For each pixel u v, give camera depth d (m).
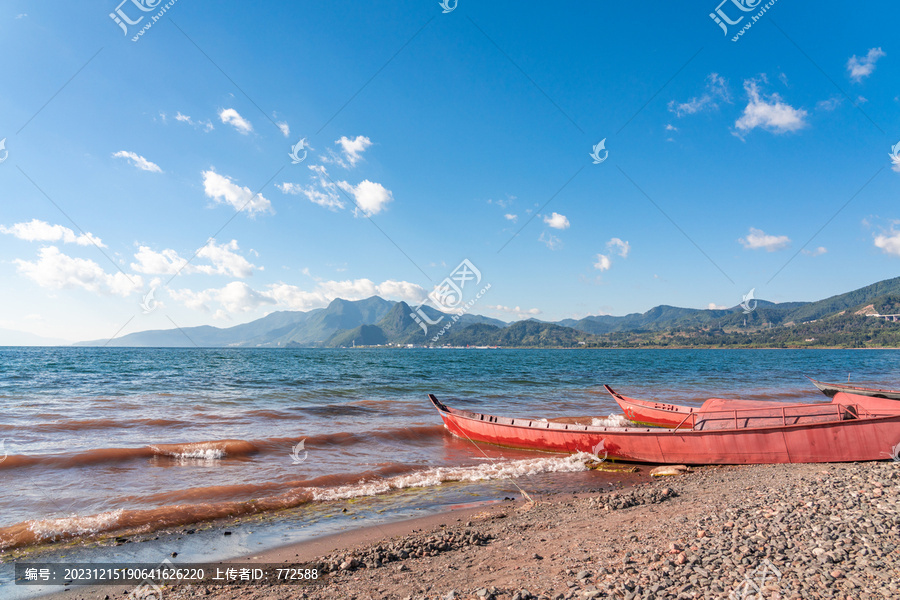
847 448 12.52
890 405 14.27
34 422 18.67
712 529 7.25
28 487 10.82
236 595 6.09
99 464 12.68
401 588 5.96
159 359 78.94
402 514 9.73
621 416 22.48
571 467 14.00
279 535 8.47
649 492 10.41
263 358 92.69
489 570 6.42
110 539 8.19
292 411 22.67
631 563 6.13
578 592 5.35
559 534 7.99
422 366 66.31
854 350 175.12
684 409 19.95
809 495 8.99
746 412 14.98
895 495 8.41
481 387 35.91
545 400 28.89
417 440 17.30
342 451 15.30
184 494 10.55
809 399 29.81
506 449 16.16
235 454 14.23
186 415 21.11
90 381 37.09
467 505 10.41
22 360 69.31
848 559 5.75
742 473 12.33
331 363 73.69
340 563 6.97
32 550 7.71
